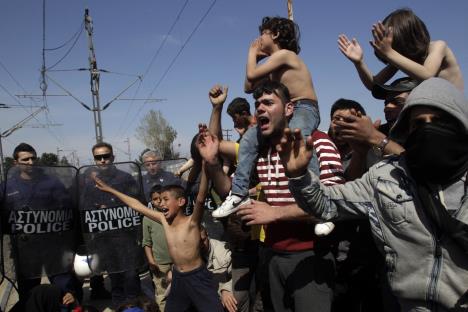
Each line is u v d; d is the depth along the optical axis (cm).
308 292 261
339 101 279
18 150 549
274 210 250
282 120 254
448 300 164
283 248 273
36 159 562
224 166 362
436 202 163
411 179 174
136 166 486
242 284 394
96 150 504
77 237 472
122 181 475
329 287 267
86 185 466
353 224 287
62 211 450
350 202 198
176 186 412
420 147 166
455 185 166
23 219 429
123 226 471
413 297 174
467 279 162
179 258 398
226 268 442
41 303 406
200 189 372
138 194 480
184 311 408
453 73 269
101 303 597
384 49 256
